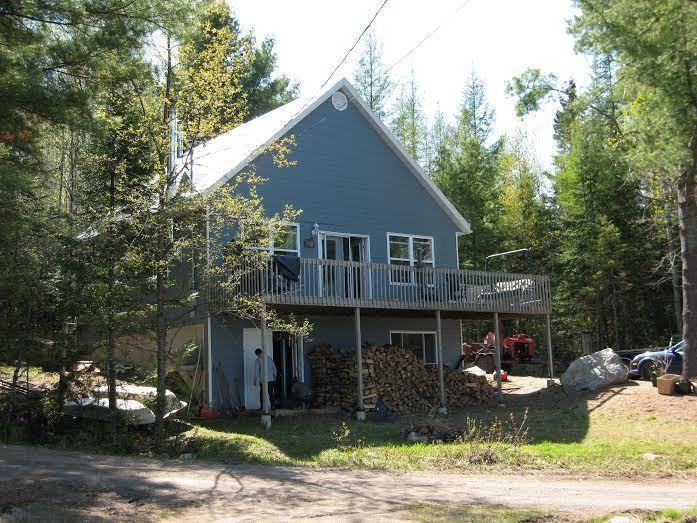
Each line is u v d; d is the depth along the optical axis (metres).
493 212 41.66
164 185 14.34
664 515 8.24
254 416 18.38
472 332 42.59
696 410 16.80
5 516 7.48
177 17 11.80
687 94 13.80
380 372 20.12
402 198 23.61
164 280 15.12
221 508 8.40
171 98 14.86
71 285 14.44
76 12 10.96
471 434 15.43
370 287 19.50
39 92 10.91
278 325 16.72
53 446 12.99
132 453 12.93
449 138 47.81
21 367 15.36
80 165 16.14
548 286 23.47
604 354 20.72
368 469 12.27
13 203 14.77
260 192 20.11
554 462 13.11
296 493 9.52
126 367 15.09
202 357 19.03
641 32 14.41
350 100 22.78
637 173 21.17
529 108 22.48
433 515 8.11
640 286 36.72
